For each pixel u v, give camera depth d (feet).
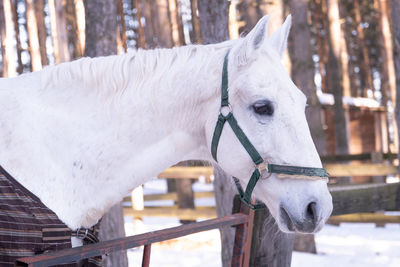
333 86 32.96
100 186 5.65
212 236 18.98
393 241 19.42
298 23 21.53
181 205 22.59
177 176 20.10
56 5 36.14
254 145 5.56
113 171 5.70
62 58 36.32
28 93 5.64
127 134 5.72
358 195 10.76
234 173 5.88
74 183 5.48
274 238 7.71
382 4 44.55
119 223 12.07
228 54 5.91
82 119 5.64
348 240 19.88
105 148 5.63
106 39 11.77
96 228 5.90
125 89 5.75
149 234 5.21
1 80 5.82
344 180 26.48
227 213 11.43
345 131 32.22
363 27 64.49
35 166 5.26
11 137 5.25
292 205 5.43
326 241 19.74
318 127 20.29
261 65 5.66
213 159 6.26
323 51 55.11
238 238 6.65
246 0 18.89
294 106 5.52
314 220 5.35
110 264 11.66
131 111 5.73
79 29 30.76
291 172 5.37
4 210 4.78
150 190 38.63
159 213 20.01
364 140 39.81
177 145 5.99
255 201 6.41
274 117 5.48
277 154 5.47
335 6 34.53
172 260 16.38
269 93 5.47
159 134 5.88
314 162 5.45
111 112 5.69
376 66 66.49
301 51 21.29
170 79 5.87
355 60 67.36
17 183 5.02
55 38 40.75
